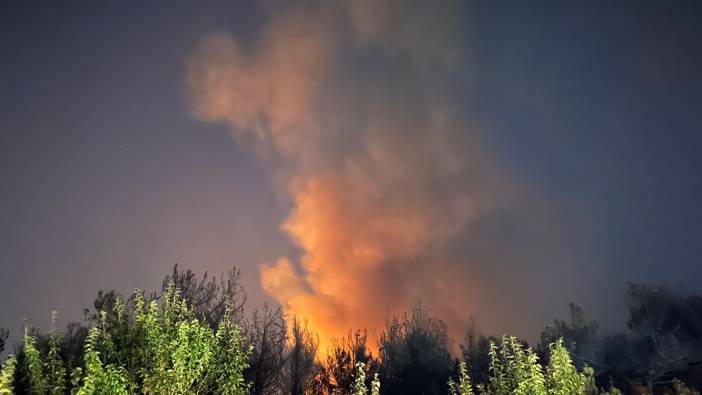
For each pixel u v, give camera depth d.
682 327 38.56
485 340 42.09
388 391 37.62
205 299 29.59
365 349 40.78
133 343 17.03
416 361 40.66
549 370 20.36
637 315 40.72
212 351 17.88
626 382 38.16
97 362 14.93
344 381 33.38
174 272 29.78
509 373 20.84
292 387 32.97
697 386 35.06
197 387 17.59
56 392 14.84
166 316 18.23
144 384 16.33
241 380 18.08
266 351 30.92
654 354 38.19
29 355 14.85
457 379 37.97
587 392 24.30
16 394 15.08
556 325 43.66
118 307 17.94
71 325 22.20
